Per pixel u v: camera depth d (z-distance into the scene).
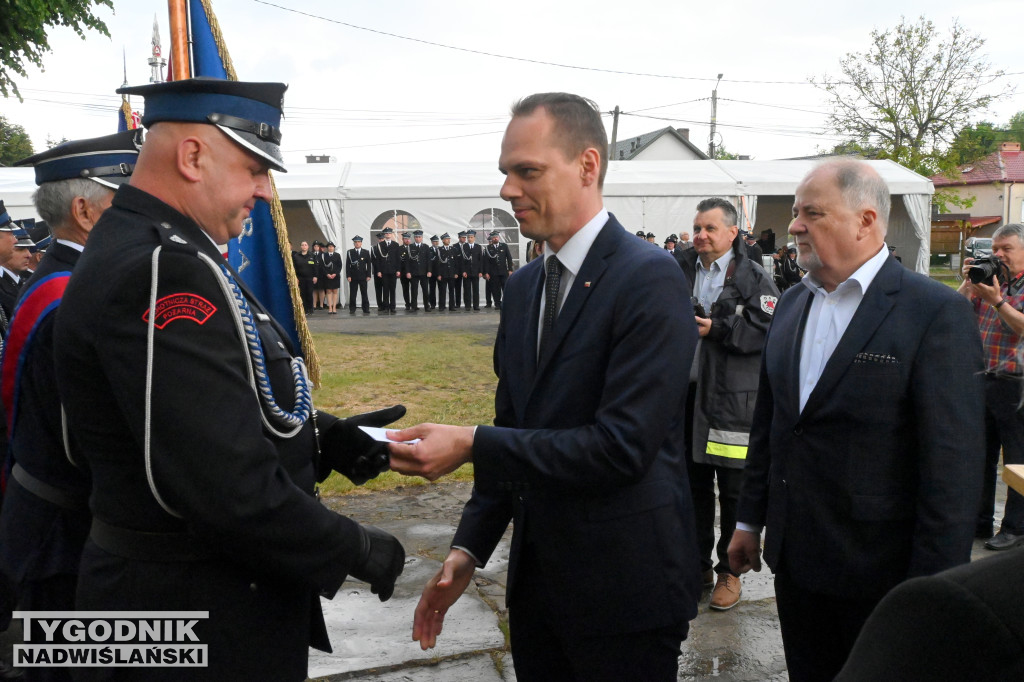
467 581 1.95
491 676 2.76
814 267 1.97
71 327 1.27
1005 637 0.66
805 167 18.41
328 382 8.41
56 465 1.78
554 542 1.68
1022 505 4.02
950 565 1.74
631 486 1.64
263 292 5.18
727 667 2.86
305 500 1.33
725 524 3.38
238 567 1.38
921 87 32.03
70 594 1.83
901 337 1.83
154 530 1.33
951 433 1.75
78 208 1.97
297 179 17.16
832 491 1.90
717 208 3.55
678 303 1.60
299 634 1.48
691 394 3.53
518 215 1.69
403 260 17.12
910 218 17.97
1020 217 43.09
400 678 2.75
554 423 1.67
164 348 1.21
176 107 1.36
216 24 4.48
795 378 2.01
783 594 2.08
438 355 10.52
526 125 1.63
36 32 13.99
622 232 1.69
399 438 1.63
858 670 0.73
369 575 1.45
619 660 1.68
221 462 1.20
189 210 1.39
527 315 1.80
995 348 3.94
